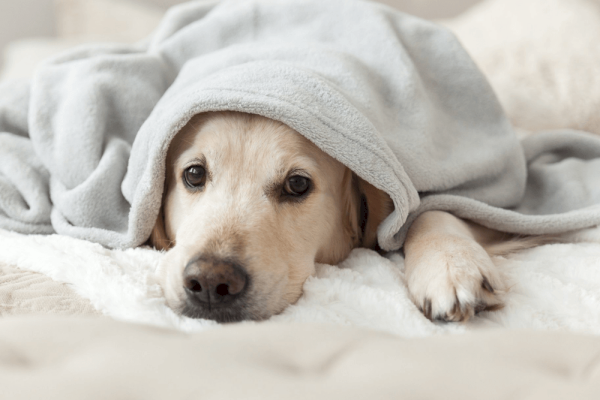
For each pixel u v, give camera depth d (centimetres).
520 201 196
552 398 44
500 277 132
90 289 121
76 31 425
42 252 136
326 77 161
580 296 124
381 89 177
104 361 51
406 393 46
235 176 152
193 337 61
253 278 131
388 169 142
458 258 129
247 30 209
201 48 213
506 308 122
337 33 195
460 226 158
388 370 50
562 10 292
